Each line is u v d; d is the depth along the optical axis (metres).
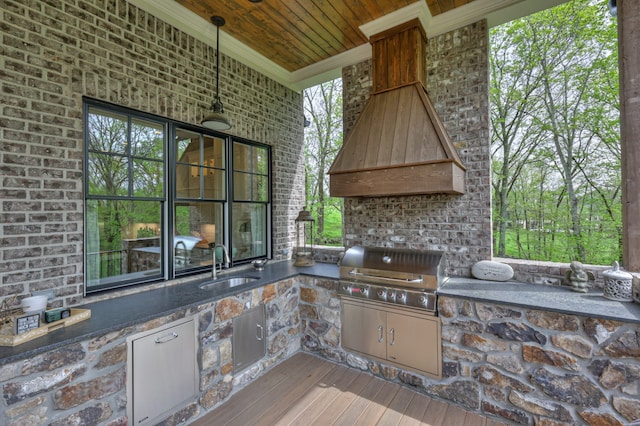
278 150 3.96
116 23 2.30
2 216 1.76
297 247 4.22
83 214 2.13
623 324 1.70
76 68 2.08
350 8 2.74
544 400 1.93
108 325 1.68
